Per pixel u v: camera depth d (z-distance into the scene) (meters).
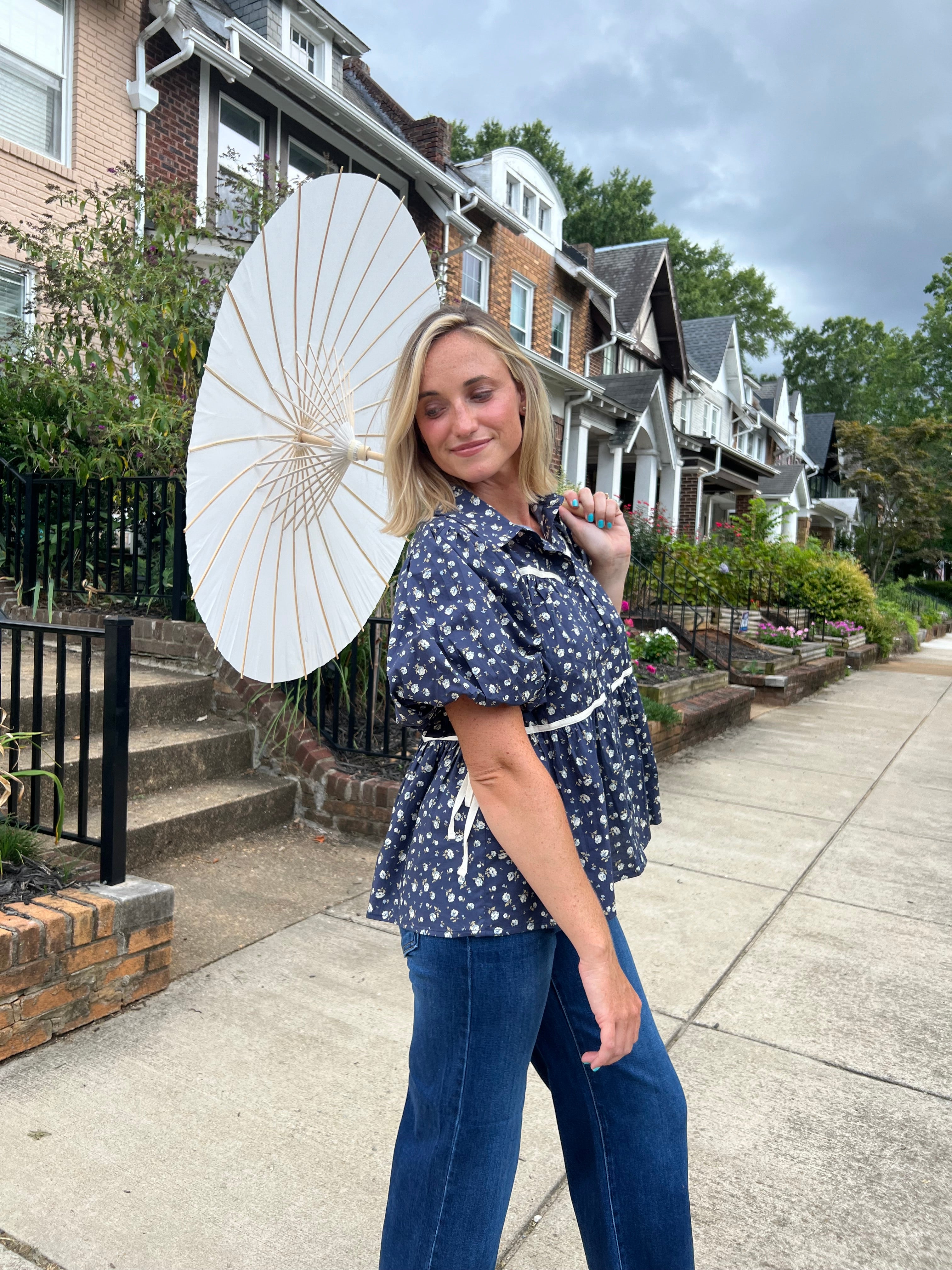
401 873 1.32
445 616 1.11
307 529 2.52
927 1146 2.21
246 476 2.36
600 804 1.24
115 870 2.64
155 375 5.90
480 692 1.06
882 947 3.43
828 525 39.09
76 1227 1.76
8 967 2.27
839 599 16.64
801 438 41.03
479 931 1.17
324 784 4.23
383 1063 2.39
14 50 8.77
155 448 5.84
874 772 6.66
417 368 1.23
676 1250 1.32
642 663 7.76
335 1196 1.89
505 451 1.26
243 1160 1.99
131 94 9.61
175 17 9.52
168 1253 1.71
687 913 3.68
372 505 2.64
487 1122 1.20
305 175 11.51
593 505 1.55
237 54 10.11
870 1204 1.98
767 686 10.13
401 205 2.57
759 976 3.12
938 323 50.00
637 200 39.09
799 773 6.49
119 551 5.69
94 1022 2.51
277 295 2.33
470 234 14.55
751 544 15.27
